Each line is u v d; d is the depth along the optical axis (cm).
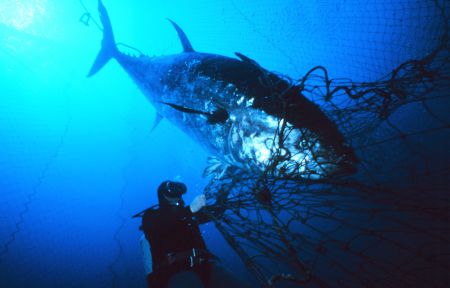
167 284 158
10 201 603
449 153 265
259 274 136
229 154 324
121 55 565
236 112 300
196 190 559
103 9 609
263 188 157
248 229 159
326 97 169
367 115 195
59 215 566
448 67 170
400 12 595
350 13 694
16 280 421
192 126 377
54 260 451
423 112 358
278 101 256
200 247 177
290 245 137
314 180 161
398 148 290
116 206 579
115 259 432
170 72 402
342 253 236
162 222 175
